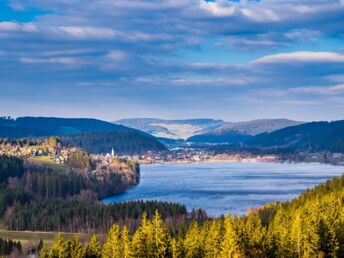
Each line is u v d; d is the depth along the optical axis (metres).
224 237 133.12
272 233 141.00
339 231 139.38
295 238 135.12
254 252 135.38
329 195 189.12
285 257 134.75
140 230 138.75
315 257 132.12
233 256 125.50
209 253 133.50
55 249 139.38
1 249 195.12
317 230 135.38
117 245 135.38
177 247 132.75
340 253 136.25
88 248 141.88
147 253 132.25
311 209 165.00
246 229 142.12
